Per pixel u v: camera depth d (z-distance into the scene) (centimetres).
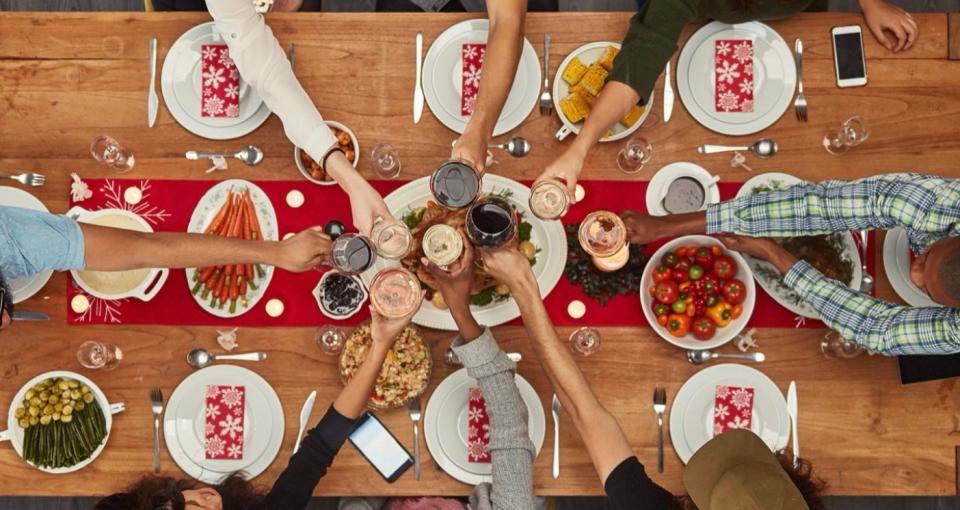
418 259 169
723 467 153
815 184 167
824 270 180
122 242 163
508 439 158
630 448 162
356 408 164
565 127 181
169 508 148
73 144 184
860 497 266
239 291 180
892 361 178
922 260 160
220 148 183
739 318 176
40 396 174
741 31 182
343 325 181
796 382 179
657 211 182
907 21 179
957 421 178
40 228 161
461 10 223
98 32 183
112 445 179
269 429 179
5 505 263
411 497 192
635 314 180
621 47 173
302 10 228
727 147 181
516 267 155
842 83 181
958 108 182
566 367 159
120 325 181
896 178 159
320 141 169
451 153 178
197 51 183
